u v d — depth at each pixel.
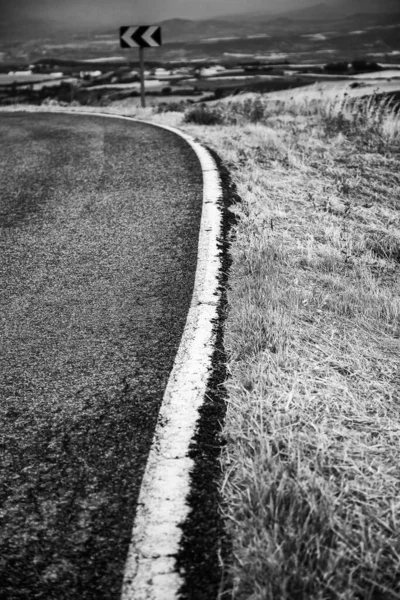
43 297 3.65
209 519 1.83
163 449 2.17
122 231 4.93
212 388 2.55
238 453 2.09
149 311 3.36
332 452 2.11
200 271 3.93
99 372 2.73
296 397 2.45
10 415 2.42
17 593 1.62
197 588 1.61
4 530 1.83
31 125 13.07
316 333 3.06
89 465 2.10
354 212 5.74
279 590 1.53
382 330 3.14
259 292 3.44
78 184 6.80
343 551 1.65
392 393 2.52
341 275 4.06
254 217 5.16
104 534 1.80
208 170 6.98
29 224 5.34
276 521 1.73
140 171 7.22
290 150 8.38
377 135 9.69
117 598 1.59
